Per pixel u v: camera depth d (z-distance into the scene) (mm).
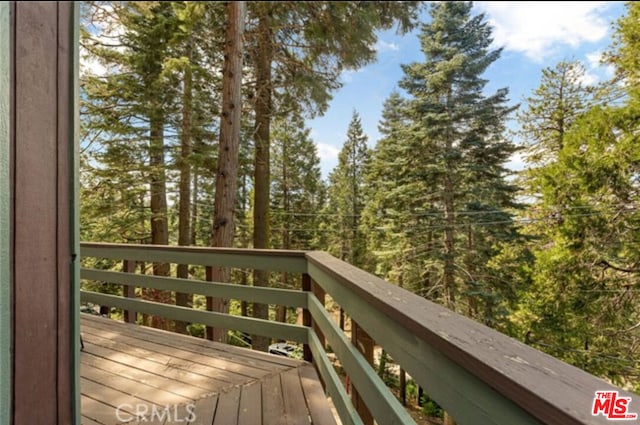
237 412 1679
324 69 6332
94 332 2895
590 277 2658
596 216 2732
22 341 800
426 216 10539
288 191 17484
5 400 757
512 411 499
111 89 6371
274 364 2262
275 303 2477
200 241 12789
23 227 808
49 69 878
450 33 10445
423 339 725
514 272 7551
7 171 767
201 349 2527
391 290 1072
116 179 6941
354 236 16719
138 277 3170
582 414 409
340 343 1460
